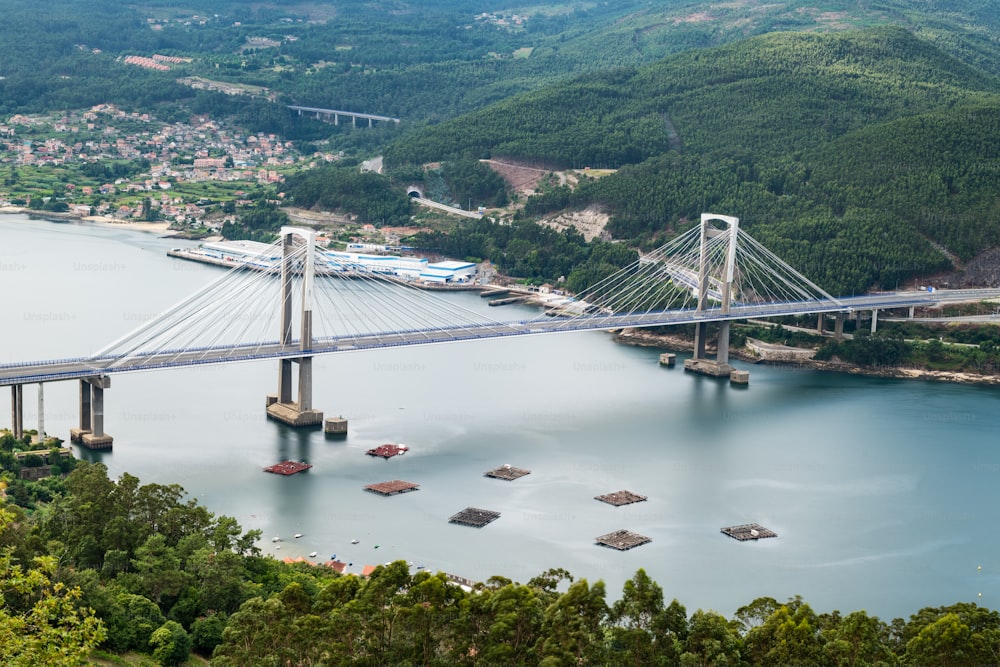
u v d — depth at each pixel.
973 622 154.75
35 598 146.38
